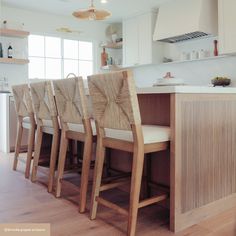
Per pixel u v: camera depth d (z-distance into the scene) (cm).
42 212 198
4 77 477
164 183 207
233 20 363
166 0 453
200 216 185
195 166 181
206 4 405
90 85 179
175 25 430
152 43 501
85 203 200
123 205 212
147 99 214
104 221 184
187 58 472
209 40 448
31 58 514
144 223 182
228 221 184
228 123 204
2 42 472
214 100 191
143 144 161
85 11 341
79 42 571
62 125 229
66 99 217
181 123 171
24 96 292
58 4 470
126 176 222
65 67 554
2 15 472
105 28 596
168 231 171
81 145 300
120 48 611
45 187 255
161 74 525
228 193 206
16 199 224
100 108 178
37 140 275
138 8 493
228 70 421
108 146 183
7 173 305
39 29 514
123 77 154
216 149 195
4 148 441
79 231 170
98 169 187
